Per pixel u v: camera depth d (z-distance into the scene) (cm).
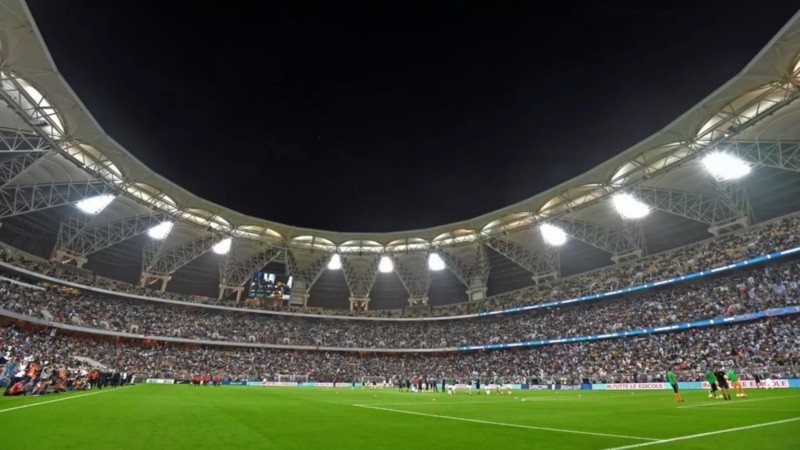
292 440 1011
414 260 7900
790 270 4403
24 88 3506
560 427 1290
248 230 6838
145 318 6244
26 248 5328
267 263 7762
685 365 4388
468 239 7188
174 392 3241
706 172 4656
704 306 4831
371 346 7275
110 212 5509
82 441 885
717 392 3117
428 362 7038
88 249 5853
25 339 4659
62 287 5619
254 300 7794
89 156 4459
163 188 5259
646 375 4538
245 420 1427
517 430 1225
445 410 2003
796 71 3256
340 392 4181
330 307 8438
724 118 3872
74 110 3750
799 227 4438
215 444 923
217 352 6512
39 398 1998
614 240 6303
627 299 5834
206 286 7494
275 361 6681
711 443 939
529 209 6094
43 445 823
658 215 5784
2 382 2688
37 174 4497
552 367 5641
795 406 1797
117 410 1593
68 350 5031
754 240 4731
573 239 6812
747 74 3309
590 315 6019
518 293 7300
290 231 6950
